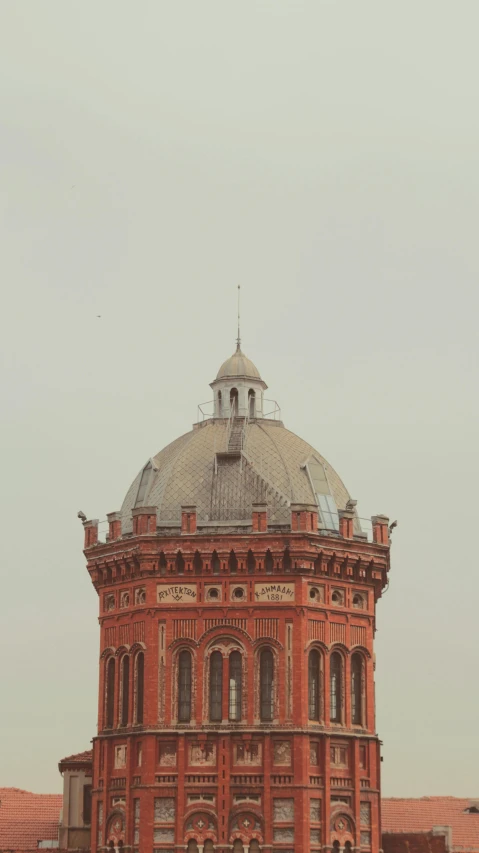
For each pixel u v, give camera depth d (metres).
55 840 117.56
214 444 111.62
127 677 107.25
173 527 107.31
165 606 105.25
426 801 126.62
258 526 105.12
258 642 103.94
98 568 110.50
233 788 102.00
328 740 103.75
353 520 109.12
